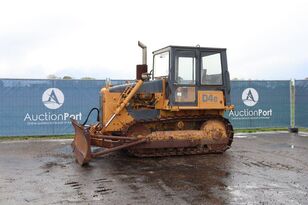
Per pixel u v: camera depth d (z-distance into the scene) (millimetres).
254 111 16000
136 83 10016
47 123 13828
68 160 9562
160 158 9750
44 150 11125
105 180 7410
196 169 8367
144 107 10242
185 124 10438
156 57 11023
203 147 10281
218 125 10391
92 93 14188
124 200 6051
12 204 5883
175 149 10039
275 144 12312
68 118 14016
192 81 10148
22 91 13547
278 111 16328
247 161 9281
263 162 9148
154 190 6633
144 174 7906
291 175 7750
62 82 13891
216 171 8148
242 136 14469
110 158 9758
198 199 6074
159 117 10203
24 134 13617
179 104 10016
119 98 10086
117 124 10023
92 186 6945
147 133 10047
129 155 10031
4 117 13422
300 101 16125
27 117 13625
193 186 6887
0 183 7195
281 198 6117
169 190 6625
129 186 6926
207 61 10320
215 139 10273
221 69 10477
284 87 16375
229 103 10547
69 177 7684
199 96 10188
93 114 14227
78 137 9547
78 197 6246
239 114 15766
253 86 15922
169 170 8281
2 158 9828
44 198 6195
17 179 7523
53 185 7043
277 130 16297
